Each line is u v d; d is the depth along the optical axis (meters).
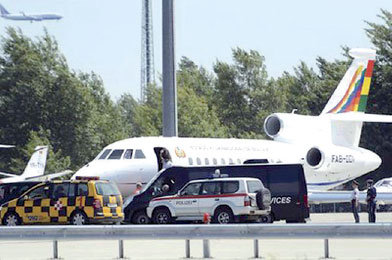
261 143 161.88
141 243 106.38
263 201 120.50
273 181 131.75
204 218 115.31
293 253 89.44
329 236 82.44
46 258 86.81
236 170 132.88
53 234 87.00
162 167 141.00
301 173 131.38
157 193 129.50
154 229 85.19
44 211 121.56
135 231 85.62
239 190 120.31
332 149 164.75
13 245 103.75
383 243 101.94
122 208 127.06
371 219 135.75
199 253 90.88
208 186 122.75
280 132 167.62
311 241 105.81
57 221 121.00
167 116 157.50
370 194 135.50
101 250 95.69
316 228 82.62
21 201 122.88
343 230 82.38
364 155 172.00
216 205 121.19
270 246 99.31
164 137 147.62
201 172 133.00
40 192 122.69
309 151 163.50
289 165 131.75
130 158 140.12
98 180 122.06
